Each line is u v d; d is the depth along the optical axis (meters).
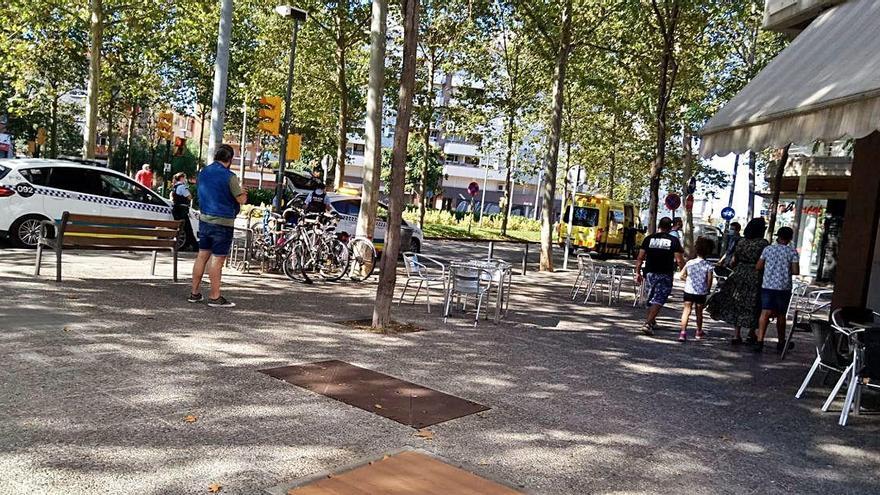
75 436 4.40
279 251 13.10
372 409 5.49
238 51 34.38
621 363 8.31
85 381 5.49
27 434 4.36
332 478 4.08
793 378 8.39
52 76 31.09
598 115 35.81
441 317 10.42
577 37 20.88
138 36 23.23
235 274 12.62
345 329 8.59
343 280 13.45
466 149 82.19
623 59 23.00
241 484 3.94
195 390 5.55
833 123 6.07
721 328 12.65
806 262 29.69
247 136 45.34
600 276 14.75
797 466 5.13
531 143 41.78
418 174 56.34
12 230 13.17
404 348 7.86
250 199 33.38
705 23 20.11
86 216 9.67
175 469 4.06
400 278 15.11
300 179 31.73
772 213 20.52
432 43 29.48
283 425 4.96
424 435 5.01
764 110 7.23
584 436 5.36
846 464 5.27
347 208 17.98
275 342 7.47
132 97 31.94
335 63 30.11
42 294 8.61
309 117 35.25
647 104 22.80
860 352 6.54
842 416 6.41
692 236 30.33
